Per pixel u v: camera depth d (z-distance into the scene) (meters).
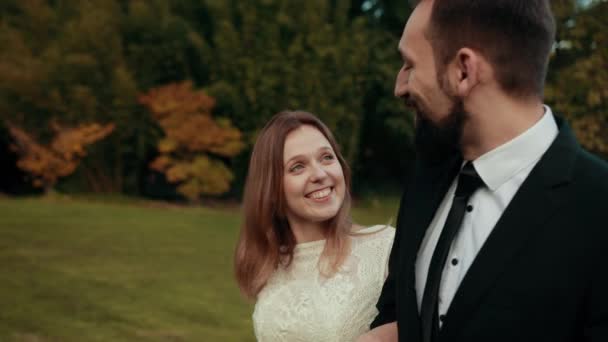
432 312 1.15
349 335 2.15
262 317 2.23
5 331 4.55
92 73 13.38
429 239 1.25
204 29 15.13
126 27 14.40
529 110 1.10
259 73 13.84
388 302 1.51
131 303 5.40
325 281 2.19
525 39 1.05
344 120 14.43
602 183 1.02
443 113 1.13
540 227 1.03
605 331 0.97
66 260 6.88
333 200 2.15
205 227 9.59
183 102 13.11
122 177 14.32
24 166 12.98
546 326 1.01
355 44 14.51
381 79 14.86
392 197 15.80
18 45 13.44
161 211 11.33
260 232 2.23
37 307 5.17
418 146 1.28
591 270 0.99
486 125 1.11
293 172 2.15
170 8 15.09
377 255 2.27
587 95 9.63
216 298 5.64
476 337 1.04
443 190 1.25
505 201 1.10
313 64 14.04
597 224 0.99
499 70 1.06
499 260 1.04
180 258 7.26
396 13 15.84
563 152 1.07
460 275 1.13
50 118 13.16
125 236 8.41
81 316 5.00
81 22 13.51
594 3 9.55
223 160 15.04
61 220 9.32
